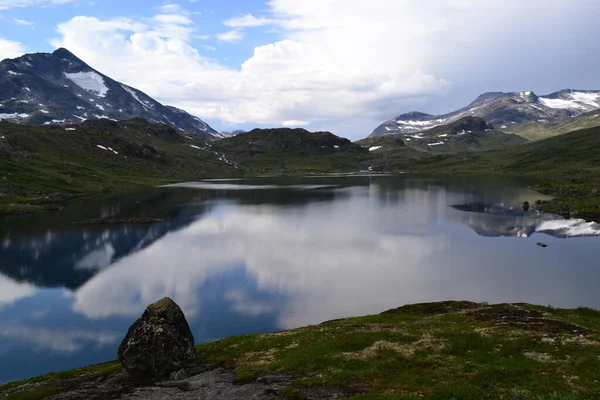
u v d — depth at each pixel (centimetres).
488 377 2656
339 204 17838
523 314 4603
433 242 10256
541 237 10606
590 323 4188
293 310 6147
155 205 17975
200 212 15925
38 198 17912
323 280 7469
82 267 8619
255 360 3622
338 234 11456
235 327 5634
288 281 7462
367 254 9206
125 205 17938
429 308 5556
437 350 3347
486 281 7200
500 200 17888
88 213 15638
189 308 6331
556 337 3319
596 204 14600
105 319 6097
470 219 13362
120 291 7188
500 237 10694
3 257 9419
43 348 5275
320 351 3575
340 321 5034
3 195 17525
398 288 6962
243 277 7762
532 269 7844
